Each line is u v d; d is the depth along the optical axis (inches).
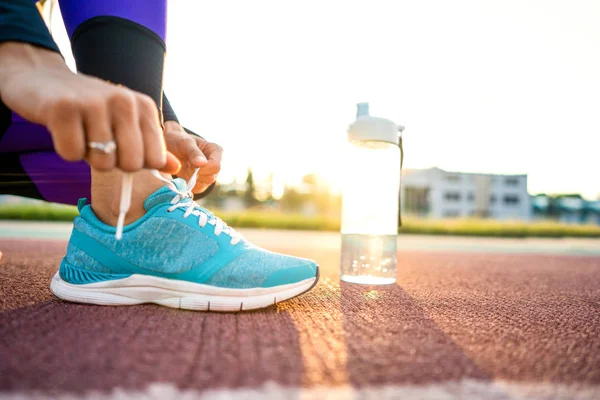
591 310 39.4
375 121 50.9
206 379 19.1
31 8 22.0
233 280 32.9
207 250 33.2
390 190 58.7
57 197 47.1
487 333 29.0
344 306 36.5
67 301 34.4
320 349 23.9
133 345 23.5
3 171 40.6
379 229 58.7
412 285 52.4
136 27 32.8
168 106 41.8
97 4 32.3
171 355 22.1
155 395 17.2
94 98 17.7
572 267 88.5
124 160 19.3
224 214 412.8
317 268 36.8
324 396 17.7
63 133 17.7
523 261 102.7
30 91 18.4
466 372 21.2
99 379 18.8
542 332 30.0
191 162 36.2
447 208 1015.6
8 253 73.6
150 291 33.5
